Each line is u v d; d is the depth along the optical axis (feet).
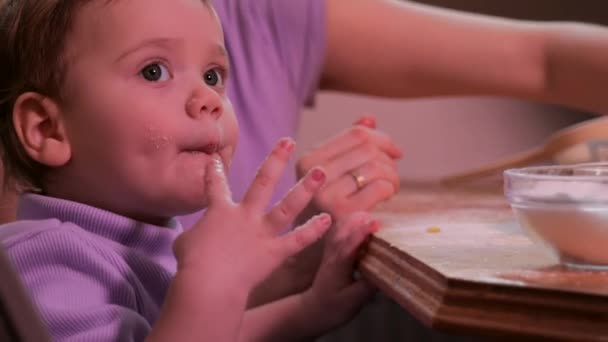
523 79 4.06
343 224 2.81
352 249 2.71
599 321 1.50
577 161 3.83
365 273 2.44
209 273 2.15
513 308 1.59
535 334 1.54
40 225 2.37
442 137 6.37
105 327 2.20
